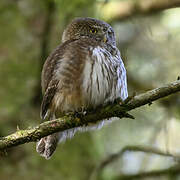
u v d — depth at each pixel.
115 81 9.40
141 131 14.66
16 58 11.66
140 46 15.08
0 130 11.04
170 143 14.50
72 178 11.09
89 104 9.13
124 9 13.54
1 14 11.92
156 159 13.45
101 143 12.55
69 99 9.03
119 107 7.95
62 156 11.25
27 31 11.86
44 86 9.59
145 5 13.45
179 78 7.95
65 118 7.88
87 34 10.47
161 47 15.05
